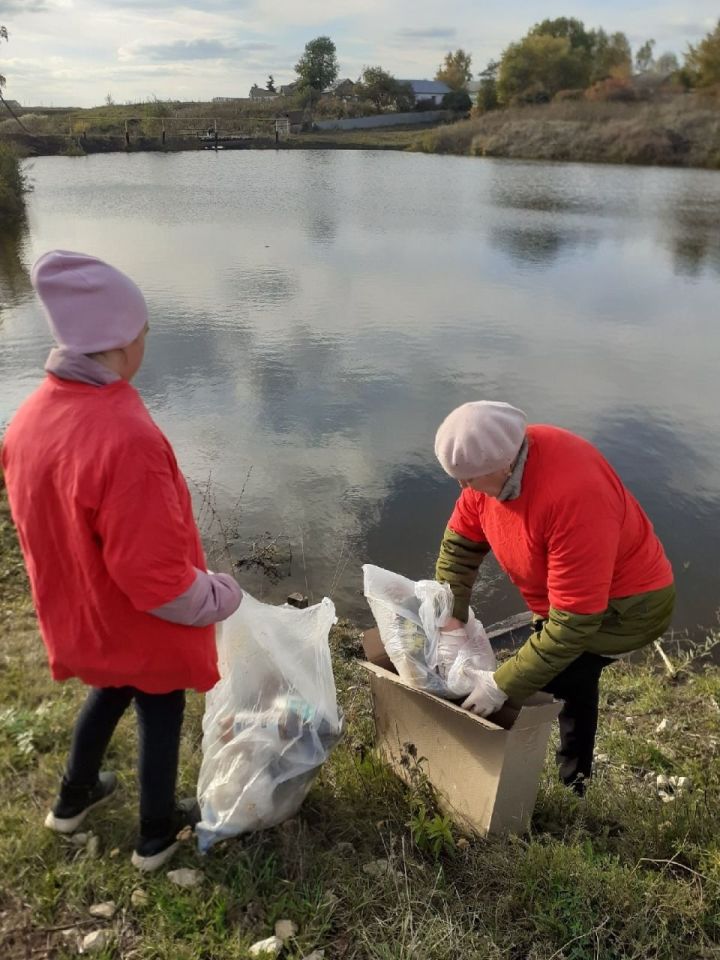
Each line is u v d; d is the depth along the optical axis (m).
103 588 1.96
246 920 2.24
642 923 2.25
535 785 2.55
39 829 2.46
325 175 37.44
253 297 13.96
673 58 82.38
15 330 11.72
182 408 8.91
